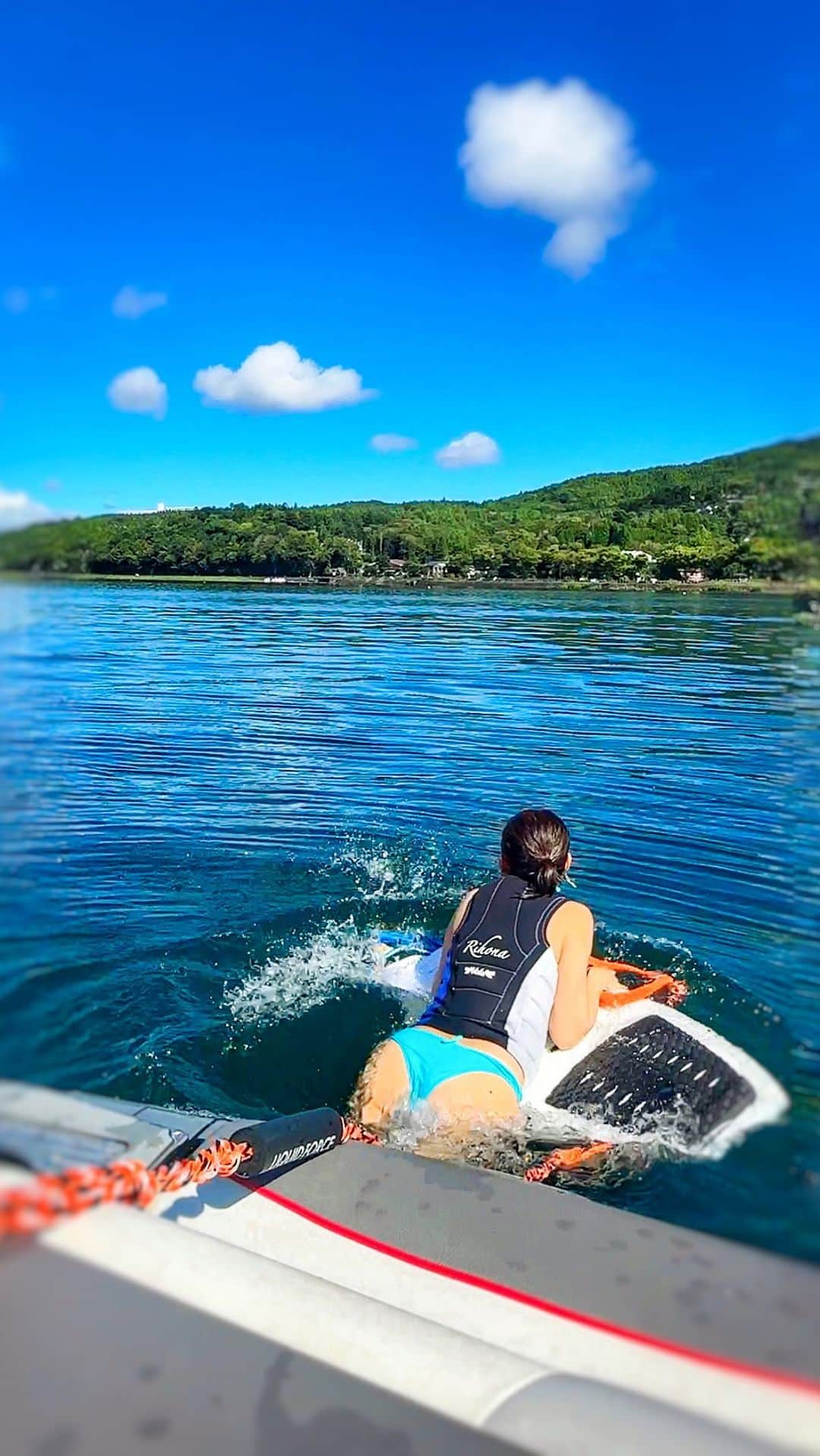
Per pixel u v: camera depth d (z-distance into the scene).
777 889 2.62
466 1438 1.70
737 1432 1.53
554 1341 2.03
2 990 1.71
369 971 4.37
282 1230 2.56
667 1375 1.76
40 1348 1.38
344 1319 1.91
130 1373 1.50
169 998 4.01
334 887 5.25
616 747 8.07
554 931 3.50
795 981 2.32
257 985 4.21
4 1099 1.53
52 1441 1.34
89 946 4.13
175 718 9.34
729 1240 1.86
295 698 10.44
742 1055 2.64
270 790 6.95
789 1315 1.52
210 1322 1.71
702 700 6.04
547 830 3.62
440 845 5.92
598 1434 1.66
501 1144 2.99
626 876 5.17
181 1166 2.27
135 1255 1.70
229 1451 1.48
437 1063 3.25
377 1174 2.84
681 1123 2.69
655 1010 3.55
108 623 9.80
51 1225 1.50
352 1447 1.62
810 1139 1.95
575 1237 2.46
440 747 8.28
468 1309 2.23
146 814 6.26
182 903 4.94
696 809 6.12
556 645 11.27
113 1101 2.52
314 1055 3.73
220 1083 3.51
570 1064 3.32
